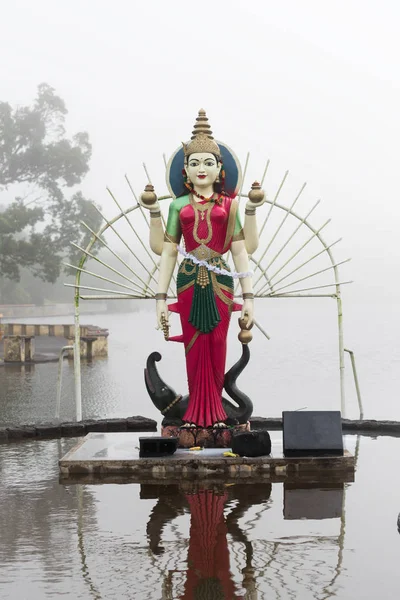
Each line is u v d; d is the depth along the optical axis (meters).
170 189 12.42
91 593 6.57
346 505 9.21
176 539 7.96
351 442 13.39
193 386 11.92
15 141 45.66
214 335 11.75
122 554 7.52
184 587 6.69
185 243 11.84
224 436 11.73
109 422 14.90
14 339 31.84
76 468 10.94
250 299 11.84
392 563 7.21
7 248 43.03
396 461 11.72
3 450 13.03
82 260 14.52
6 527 8.45
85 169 46.72
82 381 24.55
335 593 6.52
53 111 46.72
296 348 35.97
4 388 22.67
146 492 9.97
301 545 7.73
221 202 11.73
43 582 6.82
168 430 11.99
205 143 11.75
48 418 16.66
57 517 8.82
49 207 46.03
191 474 10.84
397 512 8.90
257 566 7.16
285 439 10.95
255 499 9.52
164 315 11.80
